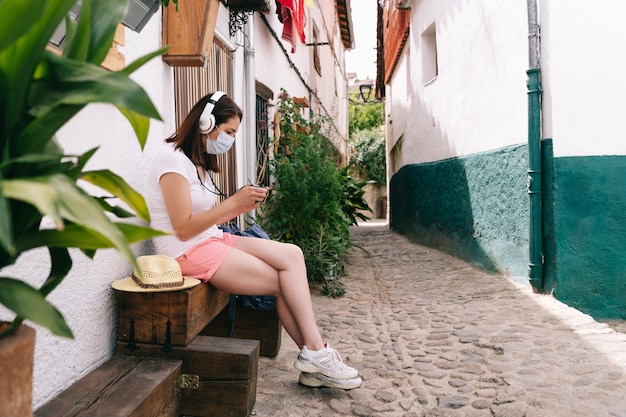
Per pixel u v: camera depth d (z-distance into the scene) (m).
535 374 2.89
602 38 4.57
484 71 6.11
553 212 4.65
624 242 4.62
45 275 1.88
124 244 0.83
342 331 3.88
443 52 7.78
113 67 2.32
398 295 5.15
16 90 0.88
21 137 0.90
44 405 1.83
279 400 2.59
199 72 4.00
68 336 0.87
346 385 2.63
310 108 10.04
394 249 8.94
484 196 6.19
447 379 2.89
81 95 0.87
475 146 6.52
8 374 0.88
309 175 5.51
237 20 4.80
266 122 6.31
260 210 5.68
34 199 0.75
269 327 3.20
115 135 2.43
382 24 15.37
